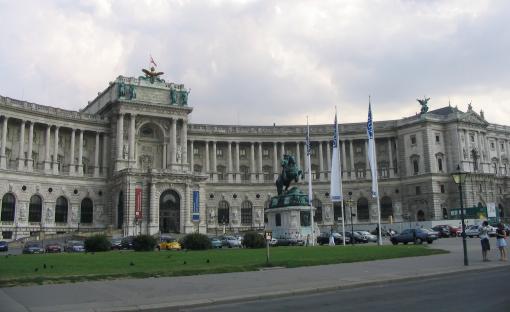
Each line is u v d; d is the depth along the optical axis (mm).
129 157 127500
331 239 79312
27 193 115875
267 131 149000
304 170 150250
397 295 24531
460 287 26625
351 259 42781
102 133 131875
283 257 45250
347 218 145500
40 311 21297
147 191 117250
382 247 59125
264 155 151125
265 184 146000
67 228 120938
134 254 54500
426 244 70938
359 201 147375
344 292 26438
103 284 29609
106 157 130625
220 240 83500
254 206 144500
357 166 151500
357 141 151750
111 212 124625
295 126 151125
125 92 129250
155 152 135125
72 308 21969
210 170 144875
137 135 131250
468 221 127375
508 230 99188
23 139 117250
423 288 26797
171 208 119625
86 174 129250
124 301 23750
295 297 25250
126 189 115500
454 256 46031
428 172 139125
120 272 34594
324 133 150125
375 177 76562
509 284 27125
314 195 147625
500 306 20406
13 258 51656
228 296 24734
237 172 146000
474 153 144250
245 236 66188
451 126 143250
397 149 148125
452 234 99250
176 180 119625
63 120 125000
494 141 156375
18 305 22703
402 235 75812
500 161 156000
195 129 142875
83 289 27609
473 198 138625
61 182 122000
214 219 140875
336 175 80562
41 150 123500
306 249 56812
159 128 134625
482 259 42219
